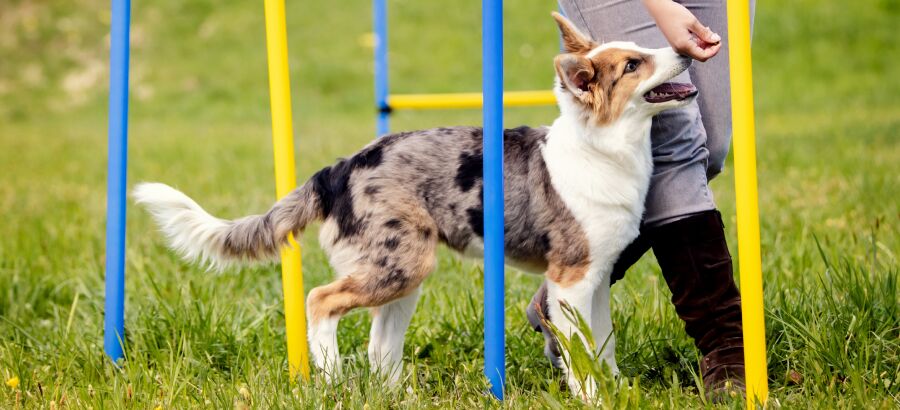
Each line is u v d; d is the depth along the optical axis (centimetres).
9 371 516
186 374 499
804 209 841
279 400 453
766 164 1132
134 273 729
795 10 2273
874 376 450
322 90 2198
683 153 470
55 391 479
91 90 2383
